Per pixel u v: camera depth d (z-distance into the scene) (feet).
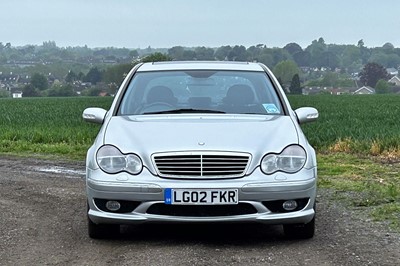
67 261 20.80
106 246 22.50
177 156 21.50
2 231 24.91
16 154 50.49
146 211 21.58
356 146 48.34
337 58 573.33
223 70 27.50
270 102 25.68
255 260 20.56
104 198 21.84
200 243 22.72
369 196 30.66
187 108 25.18
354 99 202.18
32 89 389.39
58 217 27.25
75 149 51.55
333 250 21.68
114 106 25.70
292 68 425.69
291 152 22.02
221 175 21.42
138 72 27.63
